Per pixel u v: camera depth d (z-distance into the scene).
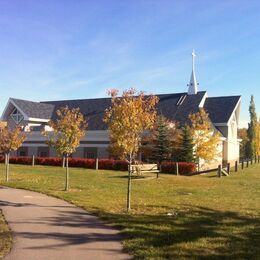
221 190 20.61
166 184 22.53
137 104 14.24
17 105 45.41
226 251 8.55
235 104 44.84
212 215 12.84
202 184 23.28
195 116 36.69
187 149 34.16
